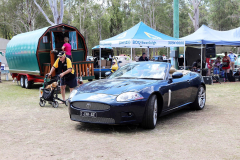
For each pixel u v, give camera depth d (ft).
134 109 15.20
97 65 54.29
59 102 27.43
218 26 160.04
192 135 15.06
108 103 14.94
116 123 15.01
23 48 40.24
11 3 124.98
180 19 168.96
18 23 143.23
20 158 11.60
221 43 47.06
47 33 37.27
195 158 11.43
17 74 48.44
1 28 175.32
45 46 37.22
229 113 21.40
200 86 22.77
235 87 39.32
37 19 136.56
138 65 20.45
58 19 79.41
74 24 163.32
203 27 51.16
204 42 46.57
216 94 32.35
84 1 145.28
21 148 12.99
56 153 12.22
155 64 20.12
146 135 15.12
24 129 16.74
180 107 20.03
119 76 19.53
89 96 15.72
